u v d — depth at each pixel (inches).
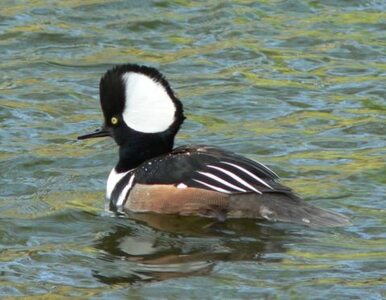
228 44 832.9
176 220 552.7
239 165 553.3
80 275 494.3
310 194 585.0
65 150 662.5
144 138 579.8
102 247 526.6
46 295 474.3
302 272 490.6
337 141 669.9
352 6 895.1
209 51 822.5
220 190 545.6
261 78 776.9
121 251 520.7
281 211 536.1
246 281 483.5
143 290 475.5
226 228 539.2
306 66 796.6
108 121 585.6
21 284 486.3
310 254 509.0
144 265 503.2
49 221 559.8
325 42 834.2
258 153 653.9
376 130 687.1
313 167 627.5
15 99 742.5
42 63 802.8
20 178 621.3
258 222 538.9
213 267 498.6
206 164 556.4
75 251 522.3
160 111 577.3
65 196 594.2
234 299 467.2
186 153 569.3
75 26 862.5
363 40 835.4
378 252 508.7
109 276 491.8
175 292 473.4
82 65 800.9
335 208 566.6
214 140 676.1
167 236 535.2
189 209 551.5
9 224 555.5
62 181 615.8
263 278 486.3
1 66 797.9
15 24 862.5
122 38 845.8
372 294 467.5
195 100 740.7
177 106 580.1
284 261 502.9
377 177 609.0
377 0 903.1
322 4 899.4
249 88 759.7
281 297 467.5
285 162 636.7
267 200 539.2
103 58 811.4
